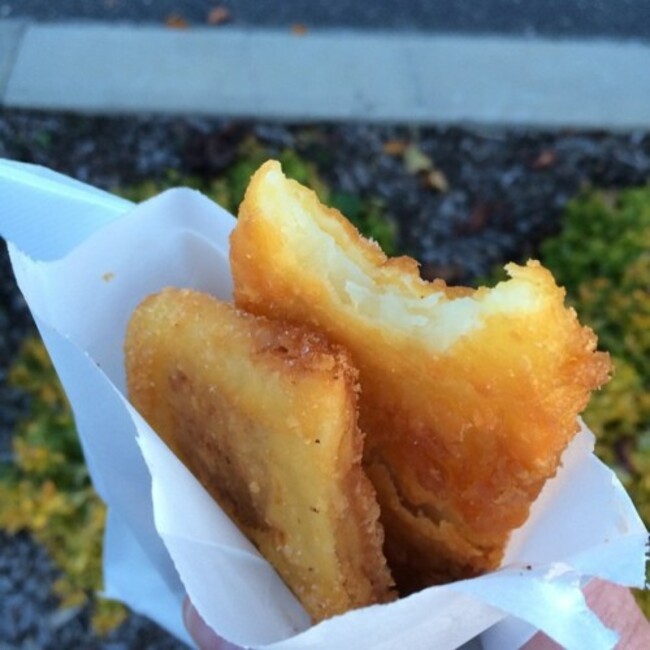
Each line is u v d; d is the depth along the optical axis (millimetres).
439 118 521
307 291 179
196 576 177
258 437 176
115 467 214
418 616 171
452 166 511
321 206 183
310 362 168
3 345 429
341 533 177
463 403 173
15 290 443
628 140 526
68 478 381
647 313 409
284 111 512
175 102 510
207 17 569
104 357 218
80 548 375
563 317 165
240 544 198
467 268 470
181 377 192
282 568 193
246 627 183
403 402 179
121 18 563
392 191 497
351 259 179
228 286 234
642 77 552
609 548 177
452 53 554
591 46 570
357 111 518
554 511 195
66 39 540
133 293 221
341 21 577
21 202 212
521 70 549
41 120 501
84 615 384
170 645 381
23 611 385
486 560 193
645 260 432
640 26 591
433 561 201
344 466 171
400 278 175
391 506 196
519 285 164
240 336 179
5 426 406
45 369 408
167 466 182
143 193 460
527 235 485
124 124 502
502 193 501
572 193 503
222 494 200
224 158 492
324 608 185
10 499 380
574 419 175
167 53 534
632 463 368
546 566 175
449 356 170
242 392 175
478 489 182
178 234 226
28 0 568
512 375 167
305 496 173
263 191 181
